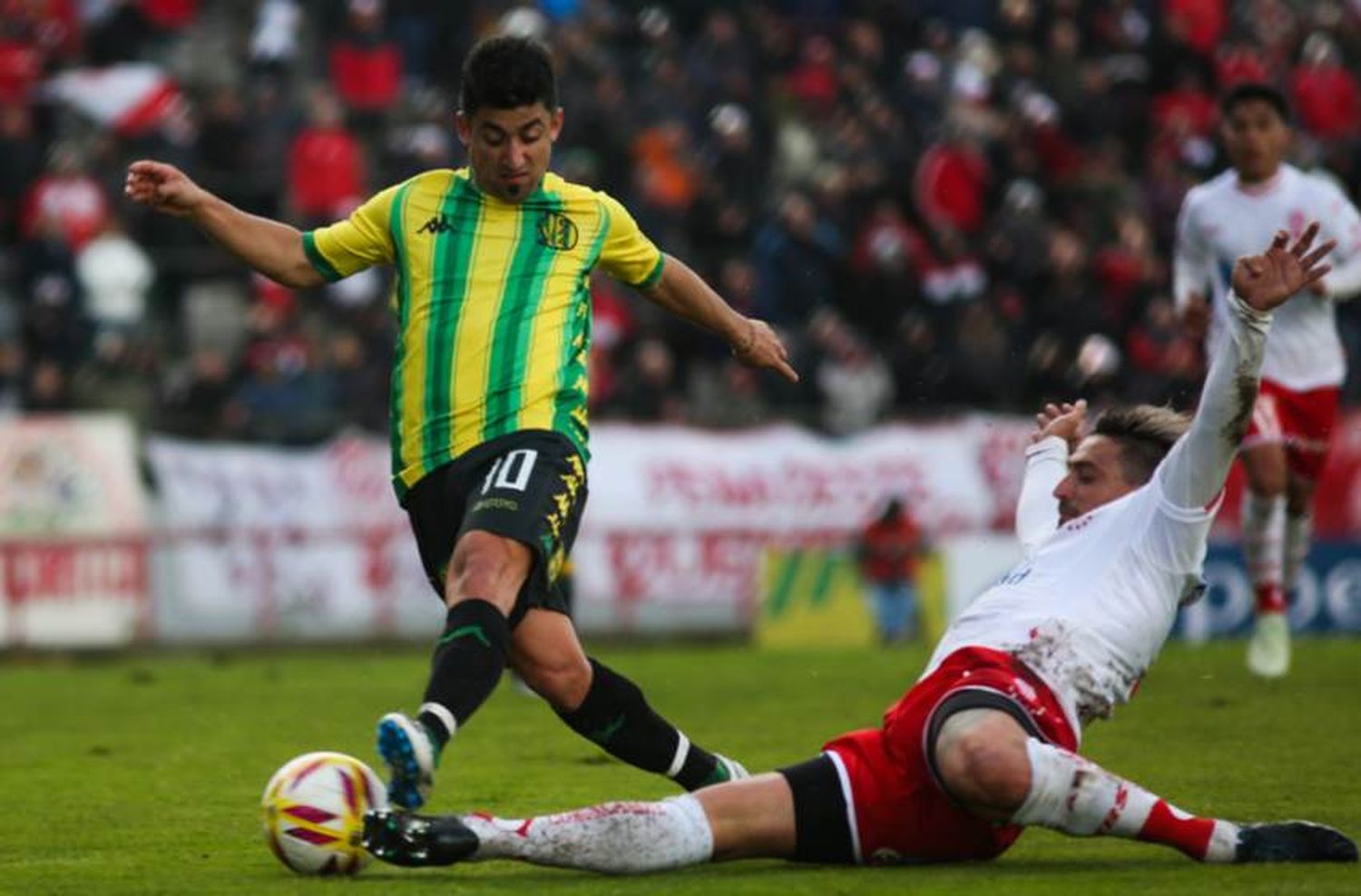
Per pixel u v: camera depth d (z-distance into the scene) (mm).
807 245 74750
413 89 82188
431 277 24359
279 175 77188
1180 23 86438
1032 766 21078
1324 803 28234
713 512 69125
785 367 26359
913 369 73562
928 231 77562
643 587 67625
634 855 21297
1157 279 76500
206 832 26844
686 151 79500
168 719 41906
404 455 24359
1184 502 22500
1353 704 40438
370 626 66312
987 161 80500
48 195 74188
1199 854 22078
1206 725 37281
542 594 23516
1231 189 43750
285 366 69500
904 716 21938
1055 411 25672
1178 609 23016
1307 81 88188
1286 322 43375
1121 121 83500
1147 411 23562
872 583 67250
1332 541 65250
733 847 21672
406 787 20766
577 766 33125
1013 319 74312
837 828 21797
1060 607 22453
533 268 24406
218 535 65250
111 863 24234
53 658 63062
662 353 71438
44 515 64500
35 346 69938
